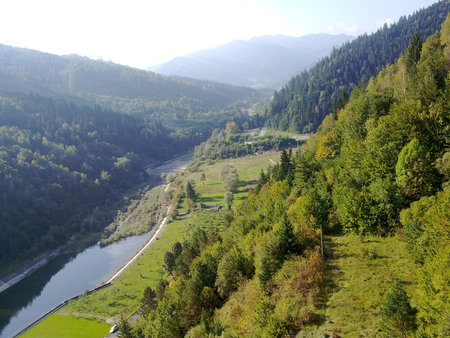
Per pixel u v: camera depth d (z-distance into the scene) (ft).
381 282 111.14
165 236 410.52
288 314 107.45
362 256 129.08
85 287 336.90
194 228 394.73
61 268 388.16
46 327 264.11
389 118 170.19
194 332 146.00
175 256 310.45
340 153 250.98
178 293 203.82
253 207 289.12
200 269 193.77
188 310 174.09
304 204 162.61
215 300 176.55
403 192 137.18
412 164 134.92
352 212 146.92
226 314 149.79
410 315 80.69
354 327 95.86
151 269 336.70
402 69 286.87
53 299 321.32
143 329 200.23
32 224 438.81
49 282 357.41
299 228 156.56
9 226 410.11
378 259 124.57
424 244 107.76
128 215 537.24
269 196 267.80
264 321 112.57
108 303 285.64
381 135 166.71
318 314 106.93
